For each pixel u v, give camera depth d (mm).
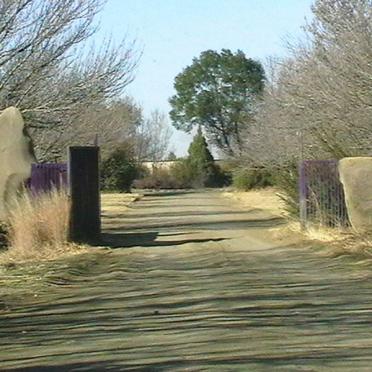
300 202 27281
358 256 20484
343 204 25562
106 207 52594
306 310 13570
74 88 28188
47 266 20281
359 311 13367
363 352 10422
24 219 23656
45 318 13664
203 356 10414
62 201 24484
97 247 24938
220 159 101625
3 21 26234
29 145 25156
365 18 23281
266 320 12766
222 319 12953
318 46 25547
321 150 27766
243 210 48031
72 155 25312
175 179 95375
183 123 104312
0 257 22406
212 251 23734
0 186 24719
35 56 27203
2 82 27062
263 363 9914
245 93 100562
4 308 14727
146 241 27281
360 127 24203
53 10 27234
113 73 29172
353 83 23156
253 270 19109
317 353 10406
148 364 10070
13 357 10883
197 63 102438
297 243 24594
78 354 10867
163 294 15812
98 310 14266
